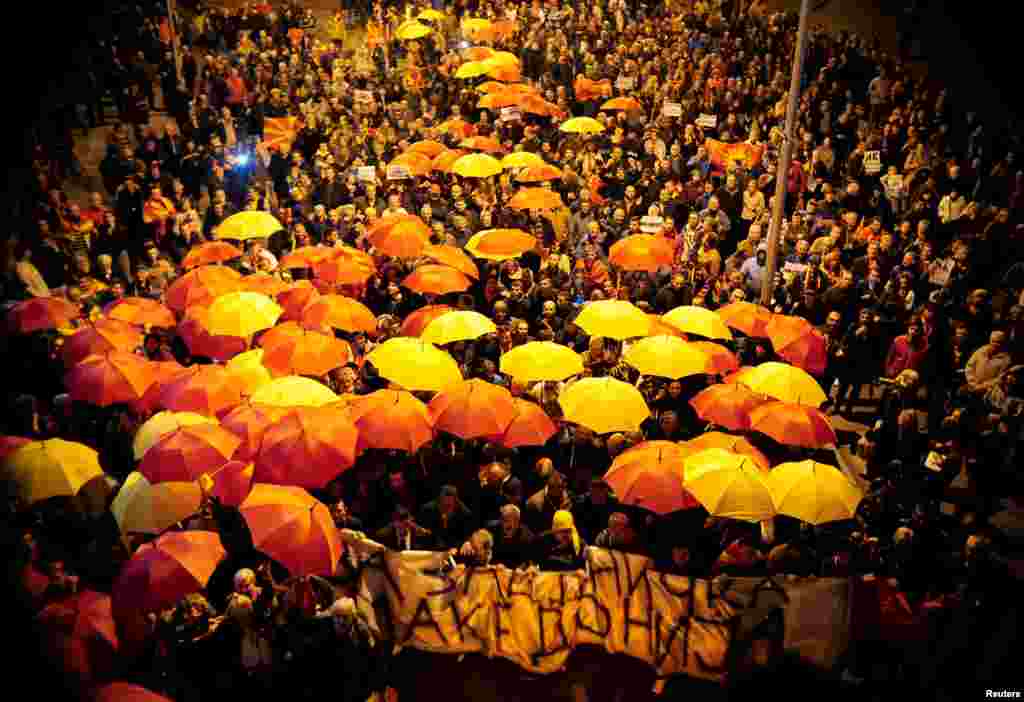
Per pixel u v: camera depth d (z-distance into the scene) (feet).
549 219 61.41
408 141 75.61
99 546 30.50
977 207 58.03
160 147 70.79
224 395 34.88
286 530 25.79
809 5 42.60
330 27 103.45
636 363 36.99
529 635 28.45
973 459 38.52
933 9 97.60
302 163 73.67
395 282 51.78
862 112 79.20
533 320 48.65
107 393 35.40
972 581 27.96
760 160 69.00
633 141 74.43
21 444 30.55
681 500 29.01
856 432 47.06
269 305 40.70
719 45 93.30
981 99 87.20
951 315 49.83
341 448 30.12
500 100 75.36
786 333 40.86
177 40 84.94
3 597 25.35
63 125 72.28
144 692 20.57
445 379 35.96
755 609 26.86
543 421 33.91
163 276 52.54
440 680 28.55
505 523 29.84
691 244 59.16
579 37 95.96
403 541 30.37
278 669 25.80
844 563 29.53
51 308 42.09
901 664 26.37
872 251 53.21
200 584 25.14
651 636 27.84
